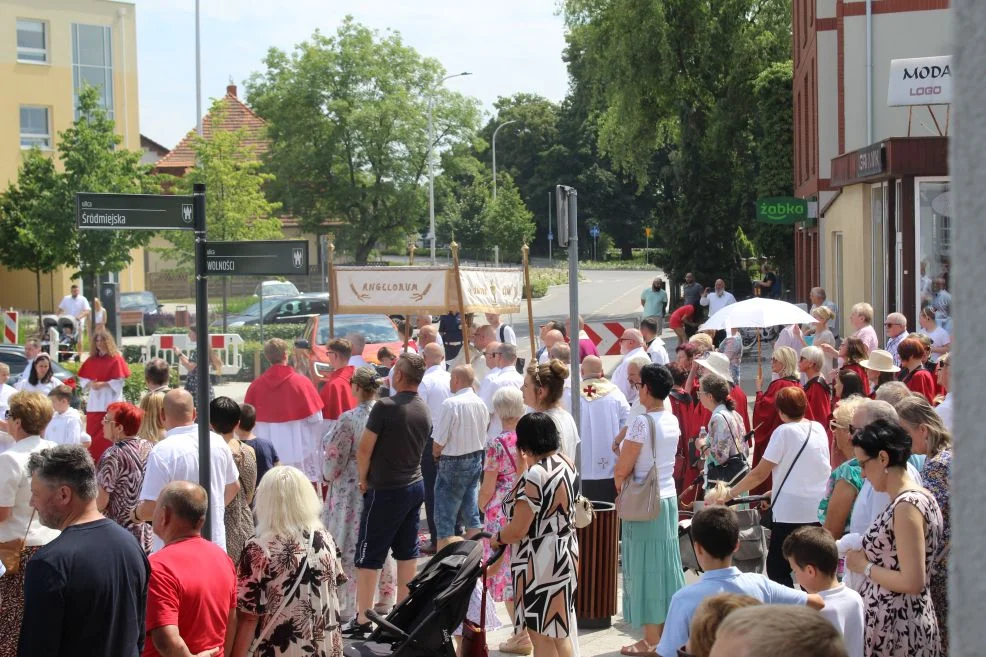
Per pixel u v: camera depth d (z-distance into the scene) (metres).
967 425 1.21
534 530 6.16
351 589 8.80
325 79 58.47
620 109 42.16
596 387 9.52
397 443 8.23
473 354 15.20
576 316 8.88
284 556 5.12
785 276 42.81
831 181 23.09
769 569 7.10
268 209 41.72
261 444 9.00
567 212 8.84
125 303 39.19
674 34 41.75
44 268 35.88
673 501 7.40
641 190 44.41
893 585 4.80
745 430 9.95
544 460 6.22
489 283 14.05
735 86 41.66
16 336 27.38
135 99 50.31
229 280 47.88
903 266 17.73
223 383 26.09
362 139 58.66
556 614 6.15
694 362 10.76
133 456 7.29
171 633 4.63
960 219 1.22
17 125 45.94
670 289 43.88
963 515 1.22
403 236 60.94
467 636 6.27
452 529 9.69
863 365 10.74
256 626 5.15
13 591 6.31
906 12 26.83
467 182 84.00
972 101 1.21
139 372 21.61
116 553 4.50
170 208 6.65
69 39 47.56
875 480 4.98
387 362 13.88
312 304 35.31
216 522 7.00
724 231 42.59
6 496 6.27
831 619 4.64
